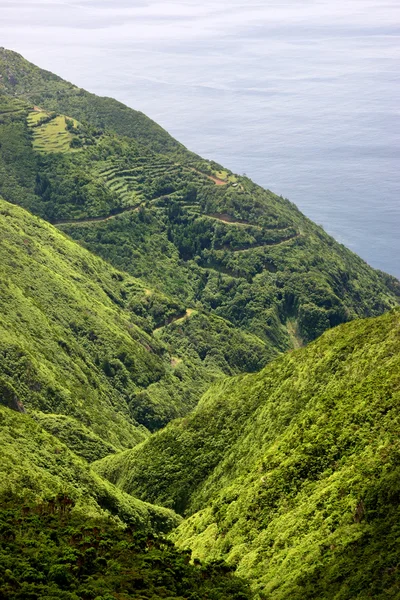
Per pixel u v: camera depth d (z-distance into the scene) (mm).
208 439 91562
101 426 107188
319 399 76875
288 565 53031
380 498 52906
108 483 79938
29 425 78062
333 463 62906
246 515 63469
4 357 100000
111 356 135625
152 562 52125
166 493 86625
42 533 52562
